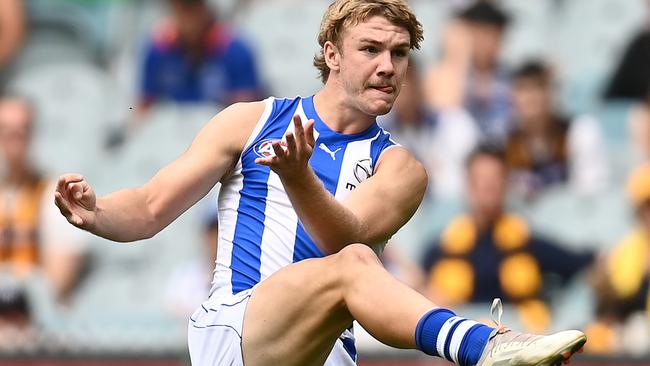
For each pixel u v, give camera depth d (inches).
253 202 587.2
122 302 1253.1
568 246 1253.1
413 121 1309.1
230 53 1382.9
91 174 1363.2
